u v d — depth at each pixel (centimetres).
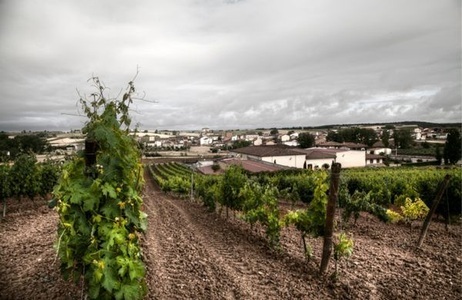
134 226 439
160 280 649
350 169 4991
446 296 586
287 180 2636
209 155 12206
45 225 1148
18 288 567
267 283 643
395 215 1270
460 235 1078
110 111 403
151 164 9106
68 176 384
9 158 1722
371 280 656
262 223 1016
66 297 532
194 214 1756
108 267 370
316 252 850
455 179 1402
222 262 774
